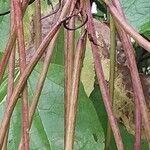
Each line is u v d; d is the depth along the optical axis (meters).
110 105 0.51
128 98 0.98
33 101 0.51
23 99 0.49
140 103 0.50
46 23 0.94
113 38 0.61
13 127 0.78
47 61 0.52
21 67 0.50
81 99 0.78
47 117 0.79
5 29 0.98
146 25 0.77
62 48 0.91
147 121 0.49
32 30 0.92
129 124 0.98
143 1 0.79
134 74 0.51
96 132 0.77
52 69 0.81
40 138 0.78
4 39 0.98
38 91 0.51
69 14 0.53
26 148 0.47
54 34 0.50
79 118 0.77
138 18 0.78
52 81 0.80
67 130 0.49
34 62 0.49
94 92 0.98
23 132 0.48
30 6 0.94
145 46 0.47
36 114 0.79
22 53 0.51
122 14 0.54
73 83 0.51
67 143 0.49
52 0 0.94
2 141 0.47
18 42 0.51
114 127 0.50
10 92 0.52
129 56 0.52
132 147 0.98
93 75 0.89
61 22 0.51
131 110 0.98
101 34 0.95
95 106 0.98
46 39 0.49
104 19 1.06
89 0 0.54
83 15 0.54
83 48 0.52
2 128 0.47
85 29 0.53
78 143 0.76
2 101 0.78
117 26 0.53
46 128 0.78
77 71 0.51
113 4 0.54
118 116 0.99
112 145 0.92
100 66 0.52
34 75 0.80
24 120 0.48
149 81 0.99
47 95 0.80
